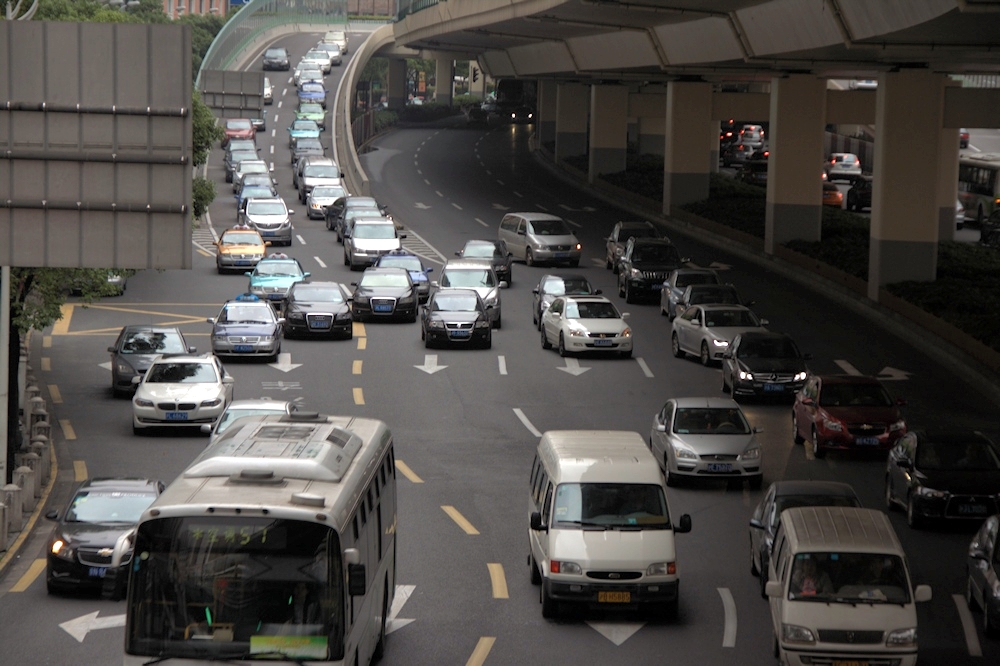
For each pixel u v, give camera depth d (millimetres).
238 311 149125
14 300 105750
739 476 97438
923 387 133125
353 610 52281
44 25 80875
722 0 159875
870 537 63594
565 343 149500
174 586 49188
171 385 116562
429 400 129125
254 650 48875
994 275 176000
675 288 171375
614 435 79938
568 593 67938
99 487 79625
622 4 173000
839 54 166500
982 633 68375
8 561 82625
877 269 171750
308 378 138125
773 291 190125
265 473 52906
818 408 108812
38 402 116312
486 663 62906
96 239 82250
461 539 85375
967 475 87375
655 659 63625
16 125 81125
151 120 81750
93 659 63688
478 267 173625
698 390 134125
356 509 54344
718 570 78938
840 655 59438
